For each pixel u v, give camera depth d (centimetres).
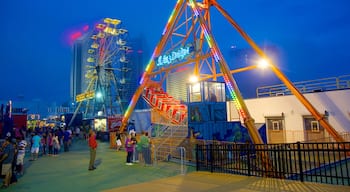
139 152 1552
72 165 1527
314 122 2016
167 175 1151
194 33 2594
